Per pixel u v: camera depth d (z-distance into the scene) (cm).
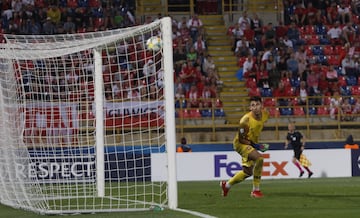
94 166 4384
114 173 5569
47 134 4478
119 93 6278
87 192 4231
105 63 6384
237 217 2850
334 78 7594
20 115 3775
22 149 3656
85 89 4609
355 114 7219
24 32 7706
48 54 3775
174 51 7531
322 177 5944
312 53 7869
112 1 8169
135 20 8112
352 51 7894
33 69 4441
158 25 3294
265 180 5562
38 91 4488
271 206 3319
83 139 4594
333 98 7319
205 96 7262
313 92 7500
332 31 8100
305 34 8075
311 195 3922
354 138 7112
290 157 5872
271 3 8331
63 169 4341
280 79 7525
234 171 5825
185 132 6994
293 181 5362
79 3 8094
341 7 8312
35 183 3684
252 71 7550
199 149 6675
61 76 4594
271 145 6694
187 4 8350
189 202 3591
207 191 4388
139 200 3862
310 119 7212
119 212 3159
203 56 7562
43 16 7838
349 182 5153
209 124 7056
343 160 6028
